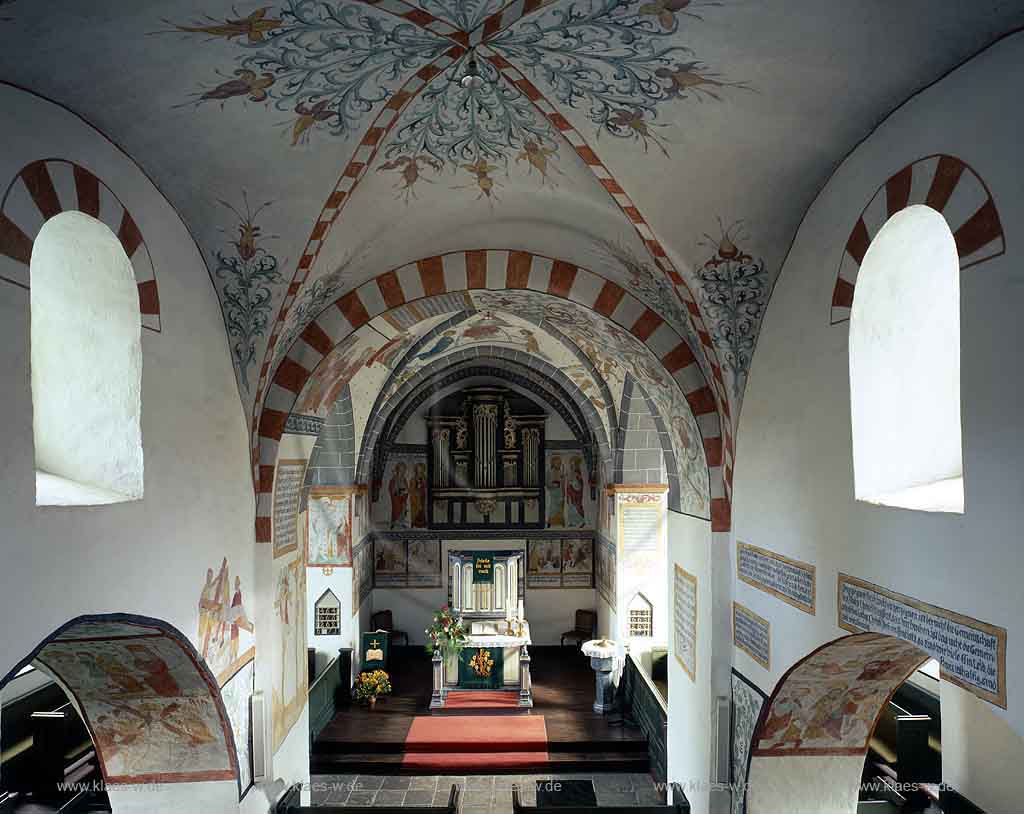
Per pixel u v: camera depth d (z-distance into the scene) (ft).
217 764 23.80
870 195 18.22
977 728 21.04
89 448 18.58
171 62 16.37
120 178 18.29
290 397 27.66
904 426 18.80
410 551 67.31
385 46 17.37
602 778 43.39
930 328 18.98
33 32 14.03
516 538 67.21
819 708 23.76
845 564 18.92
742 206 22.04
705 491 28.32
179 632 20.31
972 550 14.15
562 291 28.96
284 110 18.88
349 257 26.32
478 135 21.40
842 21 15.24
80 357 18.53
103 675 21.79
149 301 19.13
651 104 19.15
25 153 14.79
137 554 18.19
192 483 21.43
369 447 57.41
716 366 26.45
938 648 15.20
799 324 21.88
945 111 15.39
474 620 57.16
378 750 45.91
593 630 65.77
